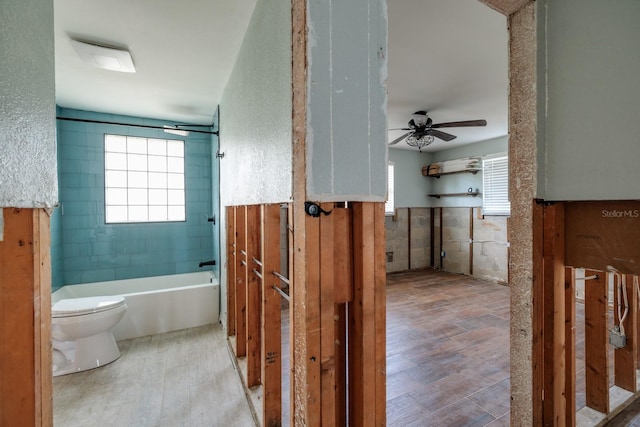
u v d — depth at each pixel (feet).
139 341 9.09
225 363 7.84
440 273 18.61
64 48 6.53
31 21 2.92
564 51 4.08
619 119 3.57
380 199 3.37
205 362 7.89
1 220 2.85
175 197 12.27
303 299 3.11
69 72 7.70
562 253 4.40
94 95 9.29
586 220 4.19
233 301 8.98
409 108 11.15
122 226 11.32
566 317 4.61
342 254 3.29
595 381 5.80
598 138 3.76
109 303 7.83
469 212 17.67
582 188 3.93
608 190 3.68
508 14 4.55
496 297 13.71
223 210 9.61
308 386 3.11
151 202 11.88
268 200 4.53
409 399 6.39
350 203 3.34
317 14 3.02
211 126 12.60
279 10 3.95
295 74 3.26
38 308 3.10
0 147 2.43
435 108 11.21
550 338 4.38
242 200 6.51
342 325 3.42
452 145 17.97
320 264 3.14
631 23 3.46
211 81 8.36
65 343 7.50
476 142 17.15
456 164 17.72
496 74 8.38
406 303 12.82
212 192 12.57
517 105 4.49
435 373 7.40
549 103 4.27
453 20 5.94
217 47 6.57
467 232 17.80
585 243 4.21
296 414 3.41
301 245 3.16
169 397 6.44
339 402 3.43
